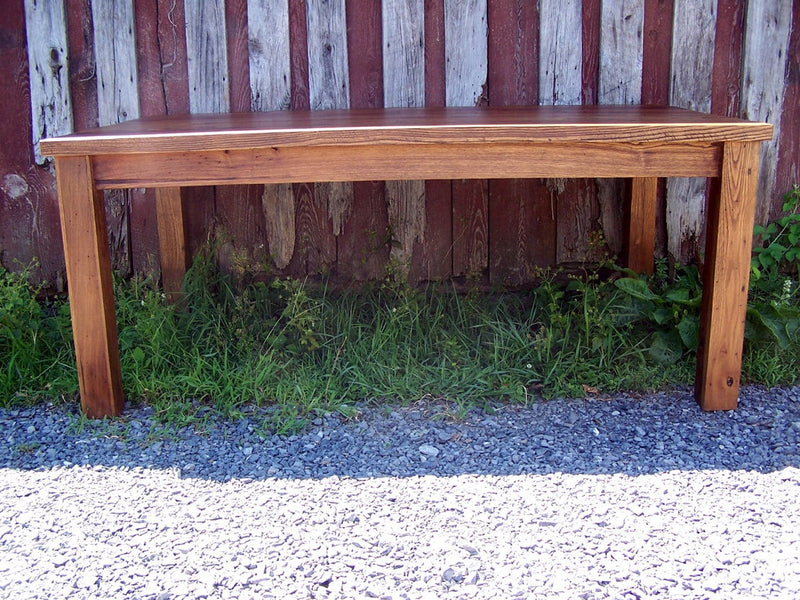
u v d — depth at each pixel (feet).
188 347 10.76
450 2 11.55
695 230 12.27
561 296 11.66
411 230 12.14
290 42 11.69
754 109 11.96
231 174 8.73
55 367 10.57
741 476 8.07
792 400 9.81
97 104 11.84
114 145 8.54
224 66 11.69
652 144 8.79
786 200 12.20
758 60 11.81
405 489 7.89
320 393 9.89
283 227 12.14
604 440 8.89
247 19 11.61
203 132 8.55
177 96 11.82
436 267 12.28
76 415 9.66
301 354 10.70
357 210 12.11
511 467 8.30
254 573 6.63
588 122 8.74
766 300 11.60
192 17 11.55
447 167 8.71
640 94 11.91
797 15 11.74
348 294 11.90
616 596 6.26
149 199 12.02
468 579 6.46
